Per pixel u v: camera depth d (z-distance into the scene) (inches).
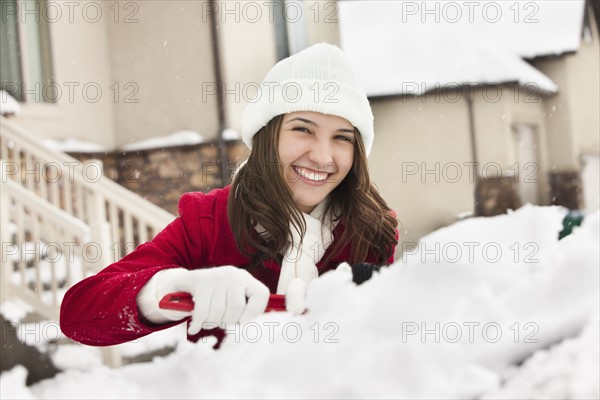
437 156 421.1
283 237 54.9
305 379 25.2
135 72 322.0
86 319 45.6
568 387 20.9
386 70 446.0
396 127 426.9
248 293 37.4
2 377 165.0
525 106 474.0
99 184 187.5
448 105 419.5
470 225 27.5
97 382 159.8
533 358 22.4
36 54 295.3
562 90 535.5
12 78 288.7
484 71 422.0
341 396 23.8
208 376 27.9
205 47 308.5
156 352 180.7
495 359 22.8
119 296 43.8
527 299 24.0
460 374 22.6
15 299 187.2
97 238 184.7
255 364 27.1
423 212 422.0
